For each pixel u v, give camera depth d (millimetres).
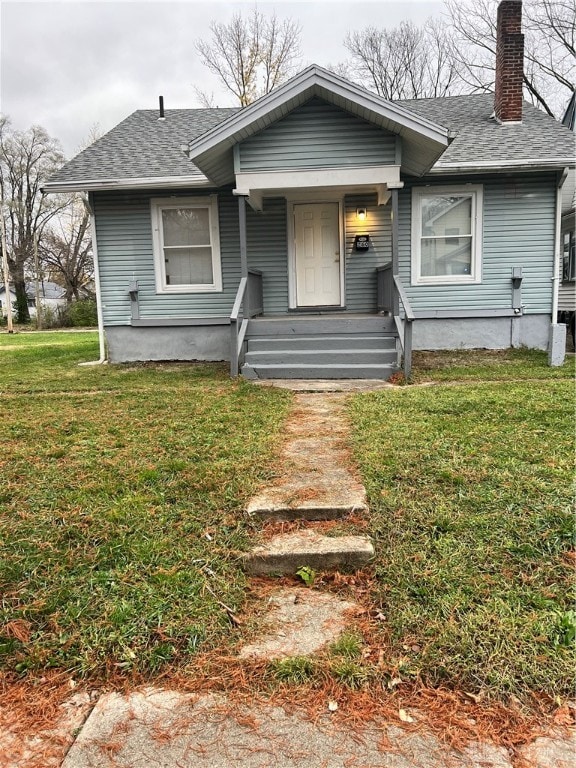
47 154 35125
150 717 1817
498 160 8922
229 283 10008
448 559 2521
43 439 4469
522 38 10359
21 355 12102
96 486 3357
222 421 4938
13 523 2928
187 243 10031
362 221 9883
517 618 2125
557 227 9438
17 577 2482
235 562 2615
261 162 8023
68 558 2600
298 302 10211
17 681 1990
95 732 1763
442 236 9648
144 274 10000
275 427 4699
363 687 1896
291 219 10008
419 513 2918
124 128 11844
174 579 2447
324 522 2938
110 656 2055
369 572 2549
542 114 10992
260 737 1720
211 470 3566
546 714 1766
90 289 38250
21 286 35406
